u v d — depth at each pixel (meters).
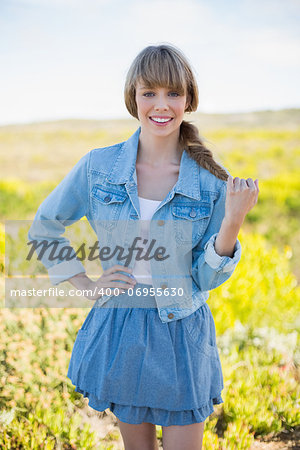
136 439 2.11
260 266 5.02
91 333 2.13
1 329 3.52
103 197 2.16
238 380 3.52
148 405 2.00
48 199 2.29
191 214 2.10
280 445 3.08
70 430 2.93
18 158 19.56
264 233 10.43
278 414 3.29
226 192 1.95
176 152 2.20
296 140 21.98
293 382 3.56
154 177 2.17
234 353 3.72
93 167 2.21
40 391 3.27
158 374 1.99
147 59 2.03
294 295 4.80
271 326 4.51
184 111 2.10
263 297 4.61
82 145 22.44
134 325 2.03
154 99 2.06
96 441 2.96
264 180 14.05
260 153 19.38
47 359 3.45
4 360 3.38
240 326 4.24
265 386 3.54
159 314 2.04
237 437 2.95
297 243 9.89
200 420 2.02
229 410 3.23
